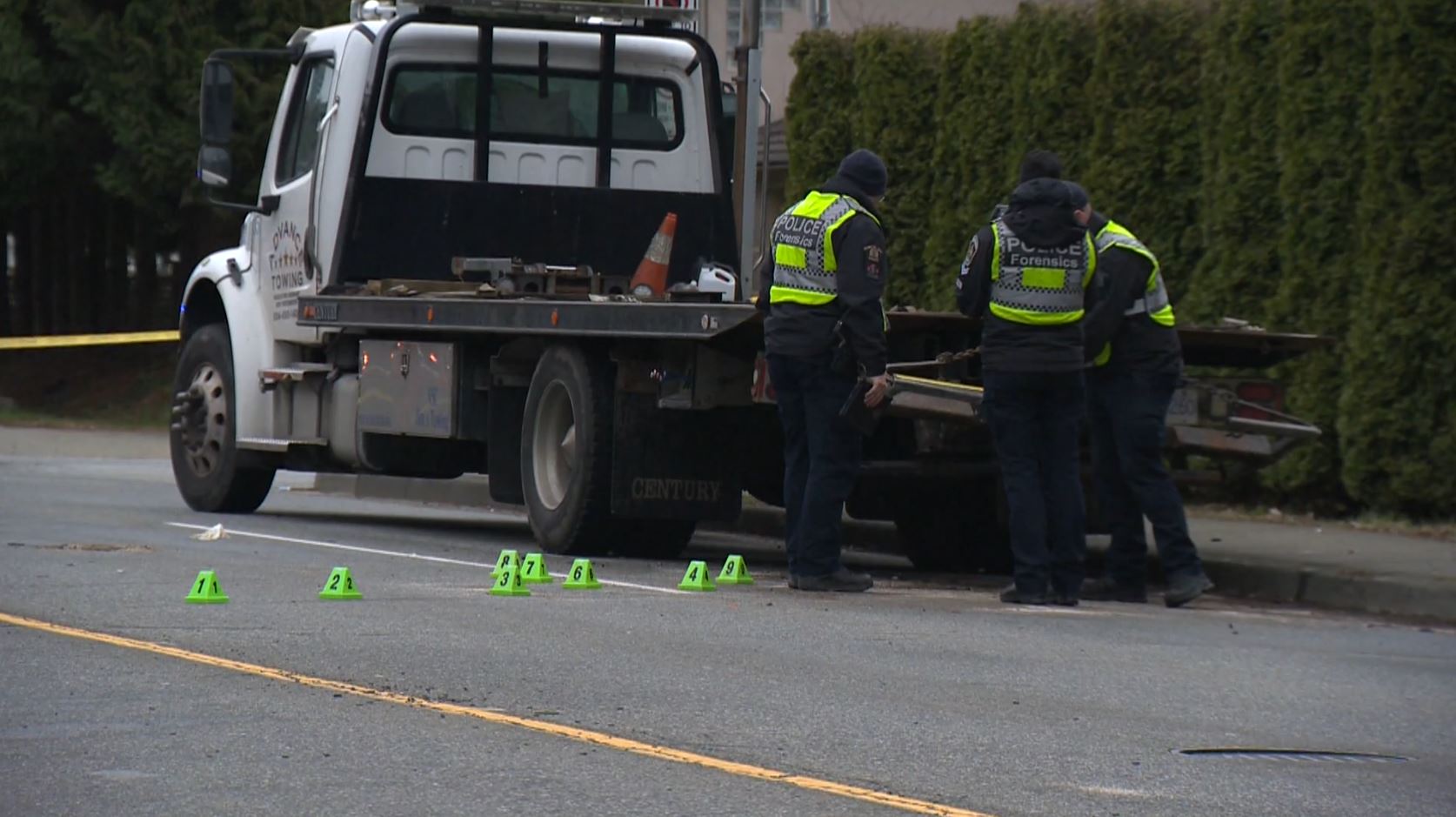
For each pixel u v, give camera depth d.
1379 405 52.28
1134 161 59.97
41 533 45.81
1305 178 54.16
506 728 23.61
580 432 43.47
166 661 27.66
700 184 52.56
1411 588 40.44
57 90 116.62
